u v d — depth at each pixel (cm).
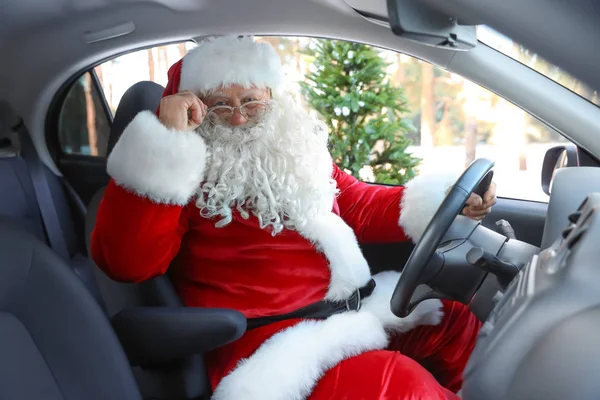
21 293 113
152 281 155
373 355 144
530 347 81
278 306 157
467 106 202
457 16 64
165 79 221
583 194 125
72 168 264
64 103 253
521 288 94
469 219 147
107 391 119
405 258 190
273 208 156
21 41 207
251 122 161
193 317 134
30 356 112
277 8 182
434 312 165
